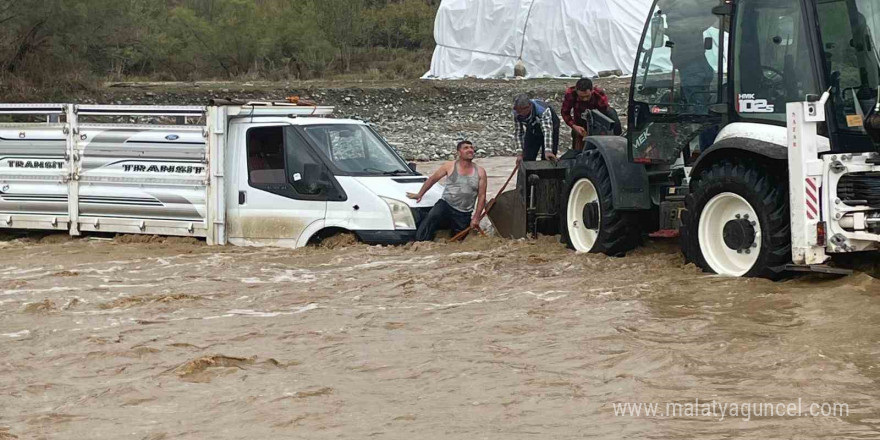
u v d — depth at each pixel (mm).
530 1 42312
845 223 8391
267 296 8945
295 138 11930
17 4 31641
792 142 8523
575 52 41688
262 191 11938
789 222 8719
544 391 6008
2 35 32031
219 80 41719
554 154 12594
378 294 8953
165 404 5902
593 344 6973
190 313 8305
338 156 12016
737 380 6094
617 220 10539
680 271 9492
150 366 6723
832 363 6289
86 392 6176
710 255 9398
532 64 42469
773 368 6293
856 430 5199
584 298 8500
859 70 8555
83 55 35875
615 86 36875
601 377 6254
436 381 6262
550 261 10344
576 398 5871
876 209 8367
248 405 5855
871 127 8273
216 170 12016
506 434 5316
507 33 42750
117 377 6504
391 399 5934
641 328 7375
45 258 11320
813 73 8609
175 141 12195
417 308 8328
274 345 7191
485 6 43188
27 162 12922
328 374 6465
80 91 32625
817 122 8539
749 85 9211
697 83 9938
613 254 10656
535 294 8750
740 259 9188
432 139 28047
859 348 6590
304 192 11781
